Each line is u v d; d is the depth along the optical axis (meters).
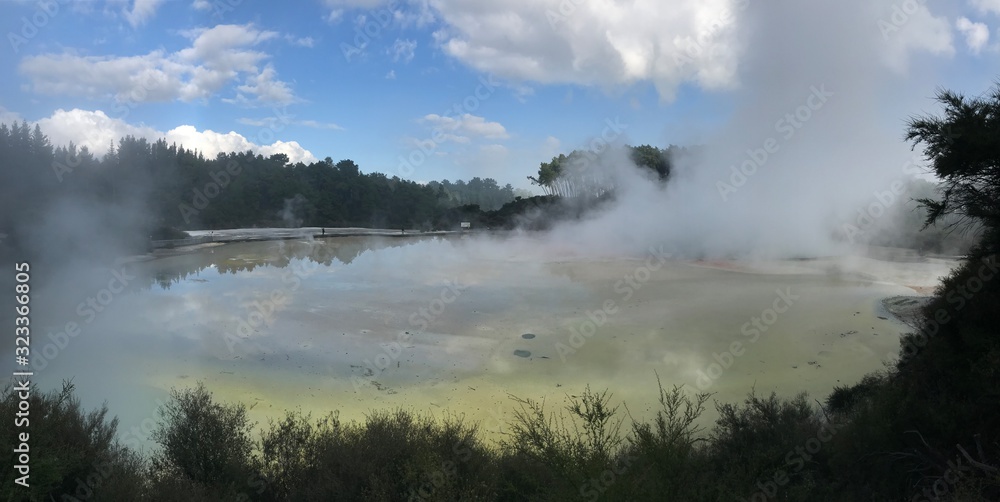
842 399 10.66
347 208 79.69
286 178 77.31
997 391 6.28
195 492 6.59
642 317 20.16
